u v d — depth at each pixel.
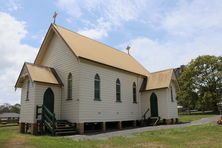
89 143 14.70
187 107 62.34
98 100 24.95
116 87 28.42
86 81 23.77
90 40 30.59
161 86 31.75
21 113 23.47
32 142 14.78
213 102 56.12
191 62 60.72
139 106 32.66
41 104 22.38
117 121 27.50
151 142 14.94
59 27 26.83
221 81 56.84
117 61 30.73
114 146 13.62
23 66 23.56
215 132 19.28
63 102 24.09
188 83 58.66
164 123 31.31
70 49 23.94
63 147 12.94
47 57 27.08
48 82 23.06
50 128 20.61
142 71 35.28
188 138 16.36
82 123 22.38
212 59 58.12
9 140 15.73
